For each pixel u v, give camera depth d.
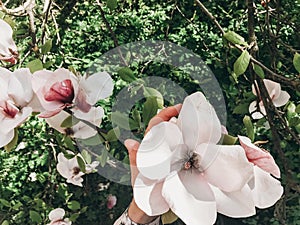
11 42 0.75
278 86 1.13
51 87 0.61
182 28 1.96
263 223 1.83
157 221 0.59
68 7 1.64
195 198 0.47
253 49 1.10
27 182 1.85
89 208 1.89
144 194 0.48
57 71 0.62
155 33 2.00
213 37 1.91
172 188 0.47
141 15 2.03
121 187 1.87
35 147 1.85
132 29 2.01
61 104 0.62
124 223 0.59
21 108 0.62
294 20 1.56
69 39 1.97
